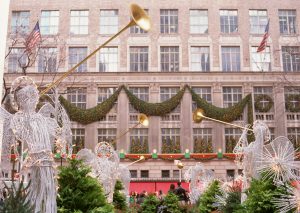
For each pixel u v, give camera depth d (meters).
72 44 44.84
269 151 8.94
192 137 42.41
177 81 43.56
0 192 6.67
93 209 8.12
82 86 43.31
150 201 19.55
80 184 8.34
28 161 6.83
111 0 46.03
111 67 44.81
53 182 6.99
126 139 42.16
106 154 14.30
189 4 46.16
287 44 45.34
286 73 43.59
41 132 7.01
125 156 40.69
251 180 10.61
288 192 8.06
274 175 8.80
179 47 45.09
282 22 46.34
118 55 44.88
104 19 45.91
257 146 11.48
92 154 13.12
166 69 44.84
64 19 45.56
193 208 19.12
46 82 42.47
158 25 45.53
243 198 11.93
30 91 7.16
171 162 41.16
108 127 42.44
